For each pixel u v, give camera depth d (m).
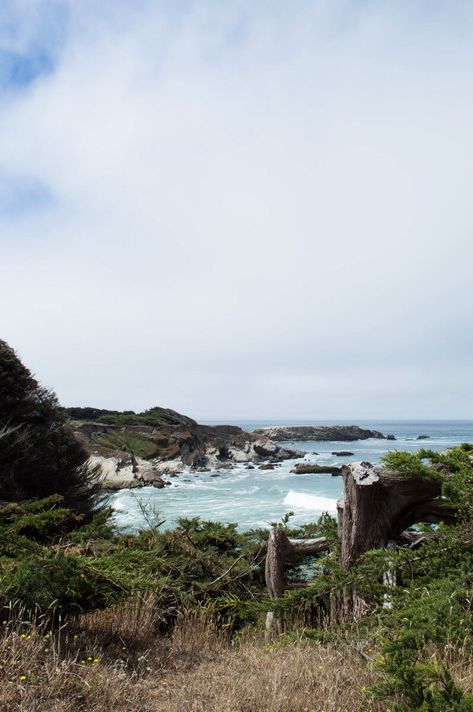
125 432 48.97
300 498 29.56
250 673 4.23
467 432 185.50
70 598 4.75
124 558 6.45
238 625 6.95
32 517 6.30
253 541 8.53
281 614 5.97
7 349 15.69
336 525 6.84
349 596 5.42
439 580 4.21
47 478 14.57
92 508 15.41
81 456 16.31
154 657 4.81
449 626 3.56
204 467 49.41
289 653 4.57
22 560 5.24
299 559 6.95
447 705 2.57
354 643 4.33
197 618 6.32
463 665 3.32
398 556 4.51
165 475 43.38
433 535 5.07
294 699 3.42
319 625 5.69
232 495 32.59
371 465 5.58
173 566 7.07
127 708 3.54
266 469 52.25
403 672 2.81
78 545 6.76
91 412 55.53
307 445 110.44
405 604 4.19
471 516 4.62
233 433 68.19
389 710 2.88
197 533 8.50
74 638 4.37
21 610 4.24
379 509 5.25
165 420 57.91
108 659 4.43
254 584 7.91
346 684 3.61
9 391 14.79
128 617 5.60
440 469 5.14
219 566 7.66
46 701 3.38
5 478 12.63
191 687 3.96
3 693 3.29
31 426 14.77
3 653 3.75
